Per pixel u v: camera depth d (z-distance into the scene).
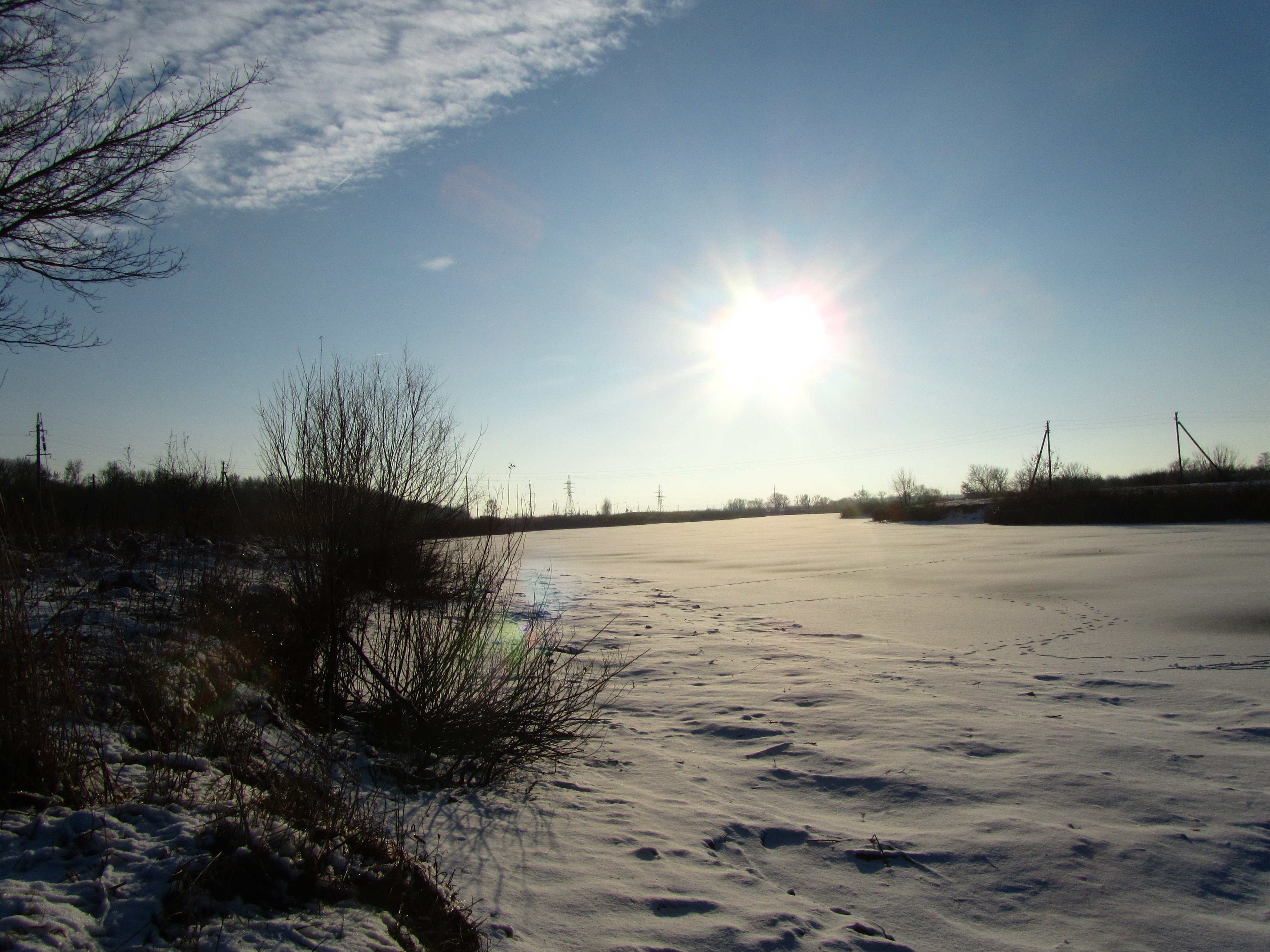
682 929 3.24
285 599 6.18
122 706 4.62
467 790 5.06
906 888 3.78
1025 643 10.83
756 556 31.88
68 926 2.51
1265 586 15.70
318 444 6.23
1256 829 4.42
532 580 21.94
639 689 8.34
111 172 7.62
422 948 2.92
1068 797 4.93
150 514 13.09
